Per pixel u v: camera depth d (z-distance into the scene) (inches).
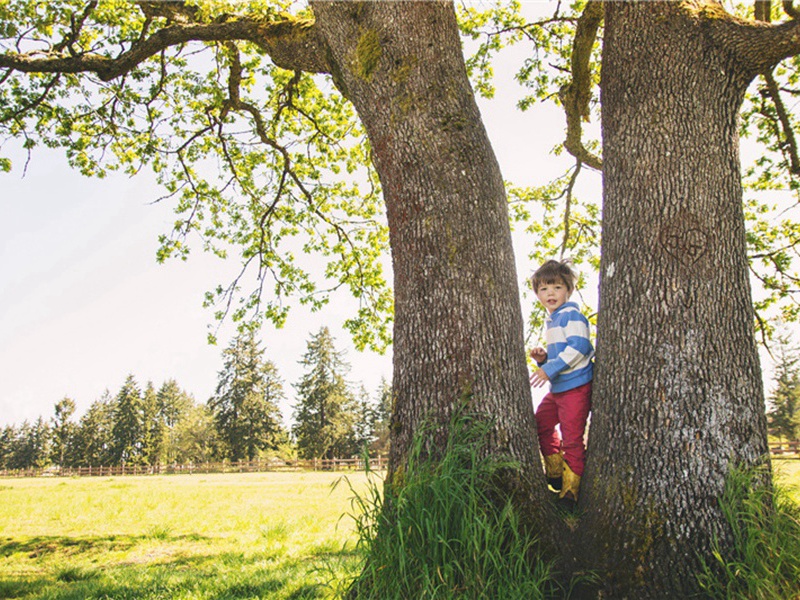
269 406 2497.5
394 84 151.0
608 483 124.7
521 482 126.6
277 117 399.9
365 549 117.7
